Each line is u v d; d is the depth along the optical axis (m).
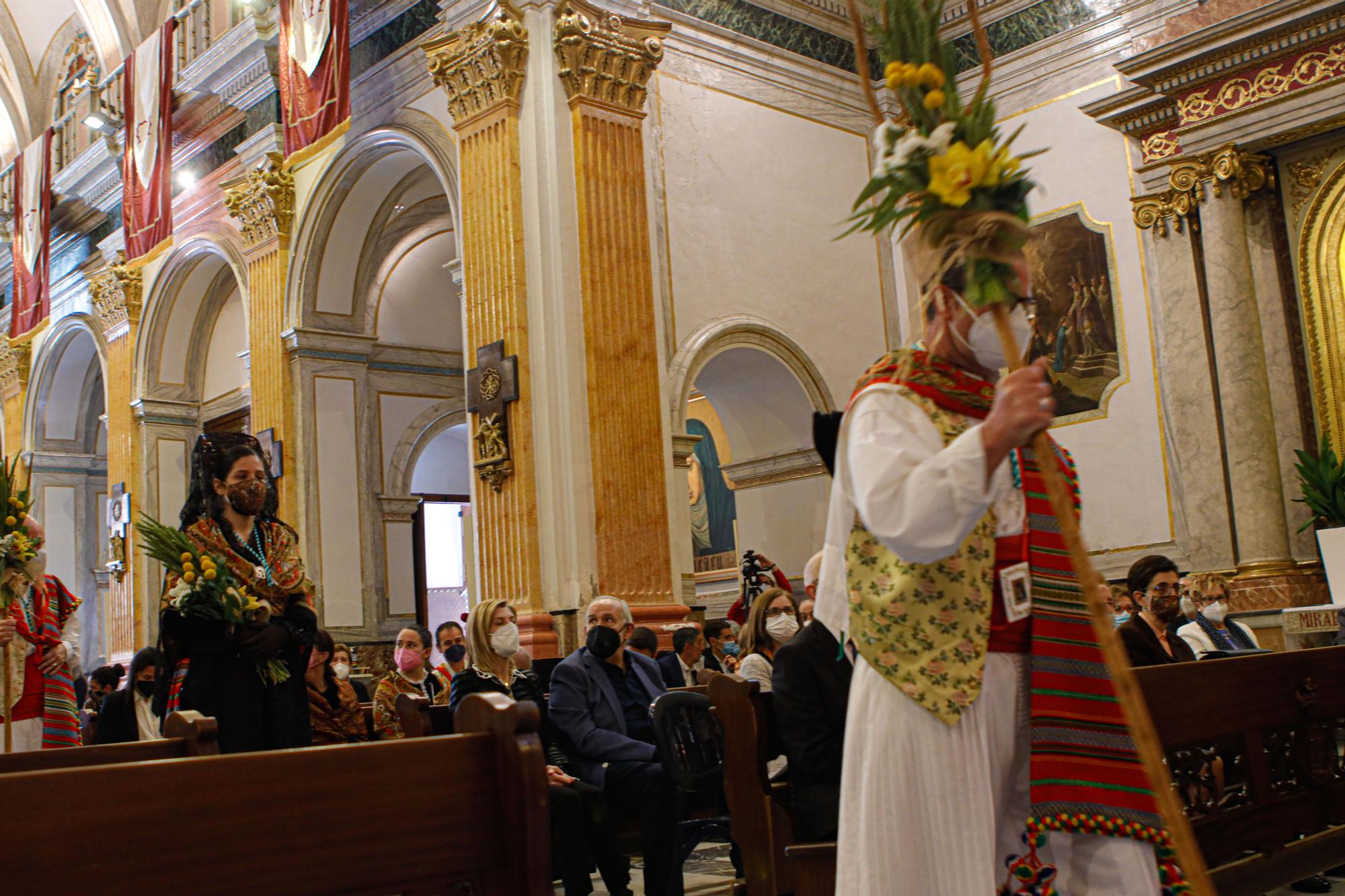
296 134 11.77
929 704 1.89
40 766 3.05
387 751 2.23
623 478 9.64
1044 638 1.98
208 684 4.19
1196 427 10.60
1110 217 11.38
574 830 4.90
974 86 12.37
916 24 2.05
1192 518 10.55
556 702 5.46
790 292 11.75
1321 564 9.88
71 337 18.89
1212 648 7.69
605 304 9.80
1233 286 10.20
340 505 12.98
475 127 10.16
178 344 16.42
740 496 12.66
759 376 11.91
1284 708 4.40
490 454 9.72
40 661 5.88
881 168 2.04
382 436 14.73
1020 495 2.02
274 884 2.06
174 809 1.99
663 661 7.33
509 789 2.33
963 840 1.87
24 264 17.69
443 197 13.69
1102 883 1.92
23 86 19.17
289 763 2.12
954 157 1.94
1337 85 9.55
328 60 11.46
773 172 11.88
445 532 17.53
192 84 14.19
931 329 2.05
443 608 17.31
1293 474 10.13
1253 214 10.45
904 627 1.95
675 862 5.05
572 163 9.93
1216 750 4.13
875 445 1.88
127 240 14.55
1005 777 1.99
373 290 13.95
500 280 9.85
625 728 5.56
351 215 12.92
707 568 14.84
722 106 11.54
